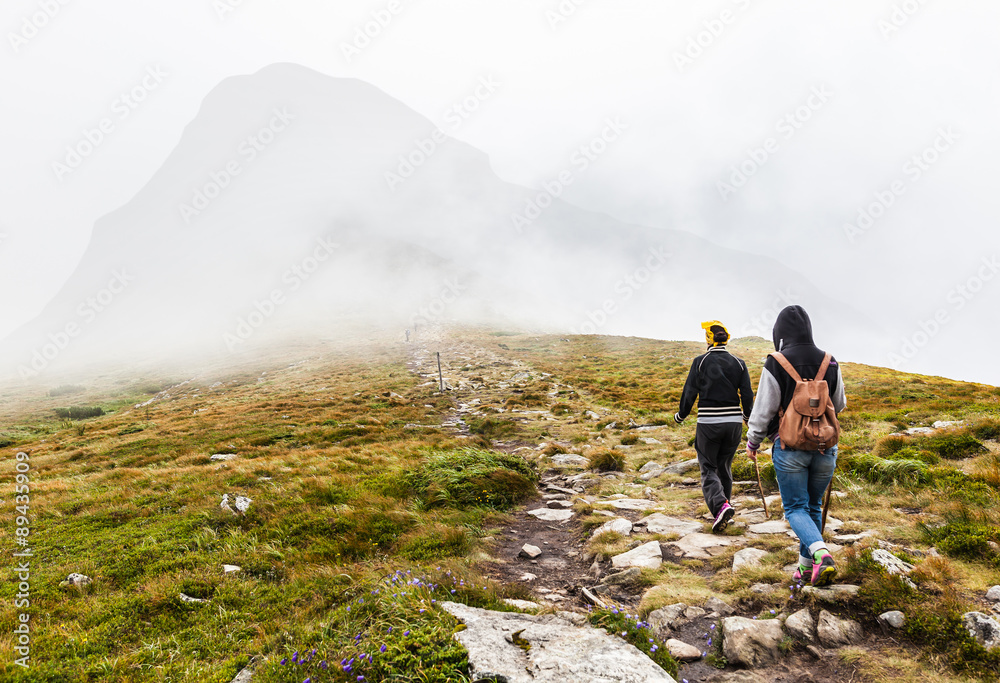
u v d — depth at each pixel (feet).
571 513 24.47
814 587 12.45
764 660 10.70
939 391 53.93
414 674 9.46
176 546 22.33
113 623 15.07
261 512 25.62
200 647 13.44
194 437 62.03
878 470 21.71
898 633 10.74
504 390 85.46
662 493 25.85
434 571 15.56
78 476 43.34
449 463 30.63
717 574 14.96
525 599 15.02
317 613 14.26
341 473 33.68
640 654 10.12
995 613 10.70
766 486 23.70
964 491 18.16
